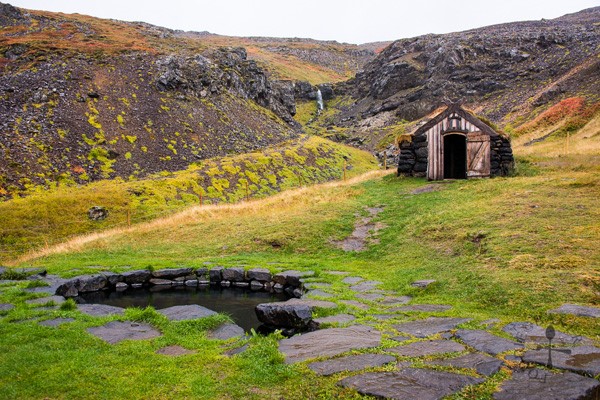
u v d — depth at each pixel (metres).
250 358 6.41
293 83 139.25
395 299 10.34
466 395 4.93
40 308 9.91
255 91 85.94
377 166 68.50
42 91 53.69
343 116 118.19
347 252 16.88
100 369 6.19
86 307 10.08
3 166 40.62
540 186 19.66
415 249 15.02
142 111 58.06
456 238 14.49
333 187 29.69
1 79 55.00
